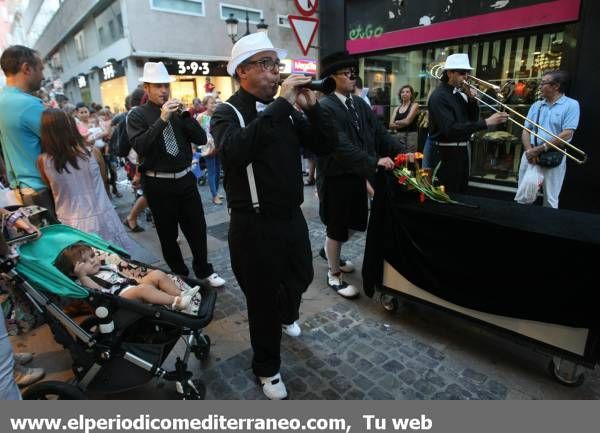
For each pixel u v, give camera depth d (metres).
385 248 2.59
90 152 2.62
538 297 1.96
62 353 2.44
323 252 3.65
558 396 1.98
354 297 2.96
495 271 2.08
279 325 1.99
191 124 2.88
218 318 2.79
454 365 2.23
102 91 14.07
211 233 4.47
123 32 10.42
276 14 12.30
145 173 2.84
